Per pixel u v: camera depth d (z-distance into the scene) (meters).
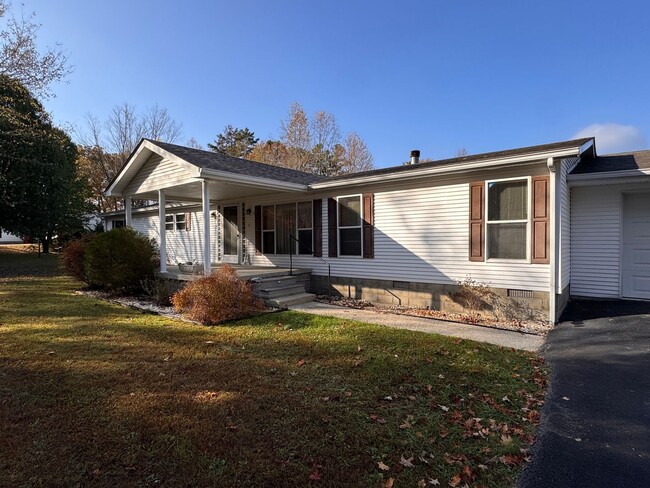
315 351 4.90
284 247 10.91
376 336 5.63
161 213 9.67
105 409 3.23
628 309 6.95
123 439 2.74
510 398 3.52
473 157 7.45
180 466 2.43
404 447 2.67
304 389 3.68
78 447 2.64
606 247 7.88
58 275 13.51
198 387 3.72
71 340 5.41
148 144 9.22
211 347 5.10
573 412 3.26
